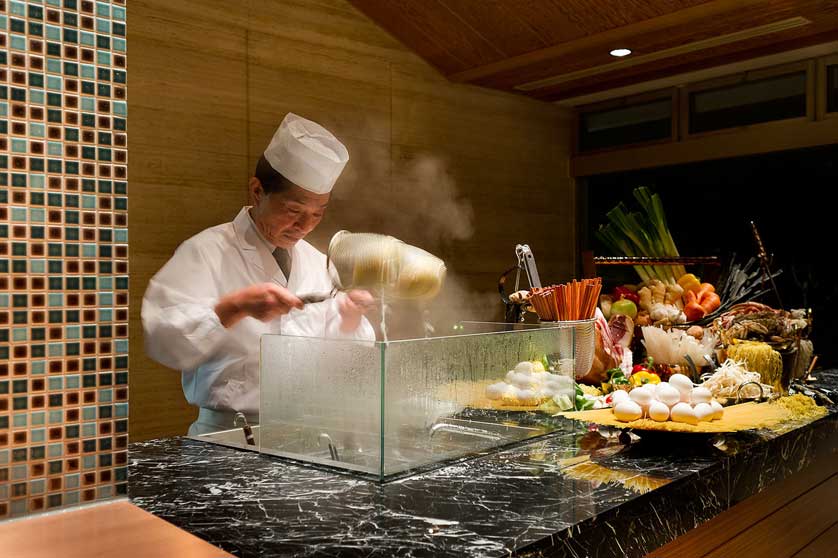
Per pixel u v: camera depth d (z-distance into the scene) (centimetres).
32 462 88
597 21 317
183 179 287
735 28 314
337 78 336
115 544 83
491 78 384
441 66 377
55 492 90
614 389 187
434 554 86
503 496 109
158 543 85
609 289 438
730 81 392
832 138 357
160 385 283
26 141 86
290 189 284
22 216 86
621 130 440
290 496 110
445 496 109
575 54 347
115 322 94
